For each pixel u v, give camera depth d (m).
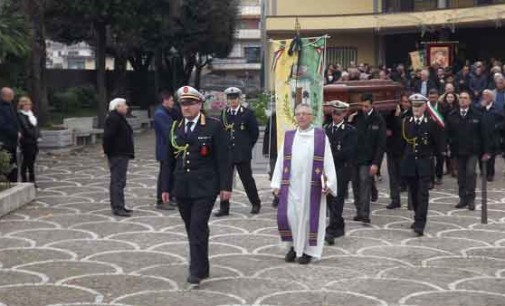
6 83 19.84
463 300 7.26
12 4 20.58
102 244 9.49
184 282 7.79
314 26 34.12
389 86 13.77
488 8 28.75
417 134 10.17
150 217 11.29
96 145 22.66
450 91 14.73
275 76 12.18
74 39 32.25
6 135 12.96
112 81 33.25
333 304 7.11
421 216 10.20
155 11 24.84
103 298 7.21
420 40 33.62
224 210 11.42
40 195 13.29
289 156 8.52
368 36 35.00
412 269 8.44
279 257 8.91
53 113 28.81
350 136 9.71
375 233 10.34
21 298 7.17
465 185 12.30
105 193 13.57
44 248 9.24
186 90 7.73
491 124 11.94
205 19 35.44
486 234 10.36
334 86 13.27
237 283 7.77
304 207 8.49
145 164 18.09
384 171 16.61
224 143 7.71
